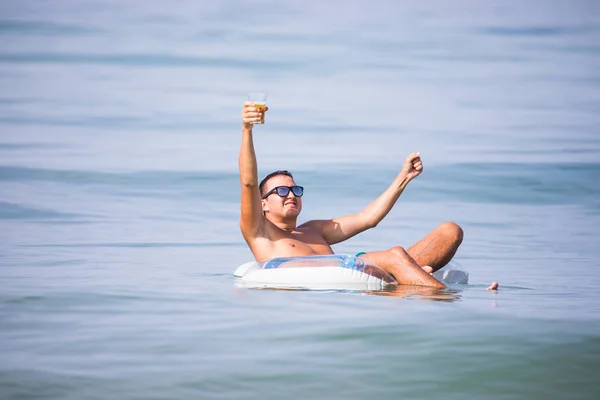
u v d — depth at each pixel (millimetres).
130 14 143500
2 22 130375
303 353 17297
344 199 51594
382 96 93312
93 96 88938
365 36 130500
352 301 22438
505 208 49531
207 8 152000
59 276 27125
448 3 166500
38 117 77625
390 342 18078
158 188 53062
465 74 106750
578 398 15148
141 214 45125
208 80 100125
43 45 116750
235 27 134750
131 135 71812
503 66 111812
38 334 18719
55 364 16594
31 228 40031
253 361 16812
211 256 33469
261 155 64375
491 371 16375
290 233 29406
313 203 50406
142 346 17781
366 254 26969
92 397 14930
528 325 19547
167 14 145000
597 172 59500
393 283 26047
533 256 35031
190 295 23328
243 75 103500
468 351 17484
